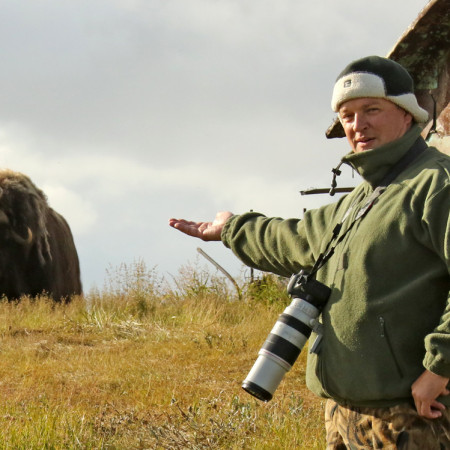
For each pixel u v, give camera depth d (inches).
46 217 829.8
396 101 160.2
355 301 155.6
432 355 145.1
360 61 163.6
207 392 367.6
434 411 148.6
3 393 379.2
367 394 153.6
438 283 152.3
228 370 415.8
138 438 283.3
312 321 161.9
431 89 349.1
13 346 495.5
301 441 275.7
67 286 858.1
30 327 564.7
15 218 779.4
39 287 797.9
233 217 196.9
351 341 155.2
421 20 323.9
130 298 620.7
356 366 154.5
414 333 151.9
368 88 160.1
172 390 370.9
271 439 279.1
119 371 419.5
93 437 283.7
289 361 162.9
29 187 796.0
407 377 151.1
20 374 417.7
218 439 277.7
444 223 148.6
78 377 409.7
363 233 157.4
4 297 734.5
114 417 308.3
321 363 160.9
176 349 470.6
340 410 161.3
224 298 655.1
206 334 501.0
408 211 153.2
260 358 163.6
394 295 152.2
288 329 162.6
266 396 162.4
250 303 639.1
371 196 160.9
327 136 403.9
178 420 301.9
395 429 151.9
